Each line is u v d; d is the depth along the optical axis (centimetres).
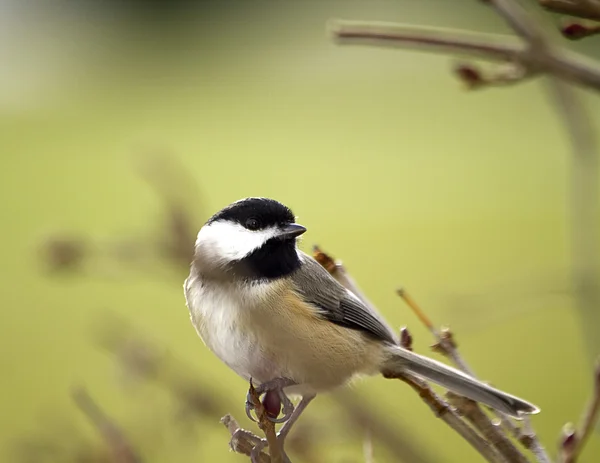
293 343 538
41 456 557
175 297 1391
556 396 1055
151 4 3538
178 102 2781
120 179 1991
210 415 548
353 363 550
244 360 544
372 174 1998
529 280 562
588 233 479
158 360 564
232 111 2620
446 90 2736
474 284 1295
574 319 1222
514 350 1175
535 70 352
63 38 3453
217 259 548
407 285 1339
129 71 3161
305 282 555
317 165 2061
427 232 1606
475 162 2058
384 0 2869
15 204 1834
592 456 914
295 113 2602
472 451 829
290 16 3394
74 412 1031
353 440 500
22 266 1549
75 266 562
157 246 554
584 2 322
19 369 1204
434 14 2695
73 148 2256
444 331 431
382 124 2423
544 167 1983
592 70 346
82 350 1264
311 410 582
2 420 1063
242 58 3256
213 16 3497
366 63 3045
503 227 1622
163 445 551
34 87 2933
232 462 807
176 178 615
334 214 1742
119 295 1427
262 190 1889
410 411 845
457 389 514
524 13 354
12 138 2364
